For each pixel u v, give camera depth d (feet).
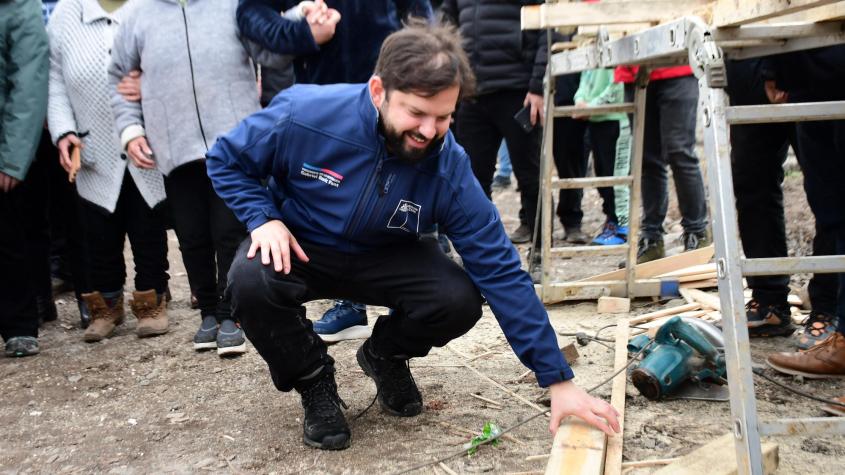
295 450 8.87
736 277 6.95
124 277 14.07
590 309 14.11
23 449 9.39
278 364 8.52
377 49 11.87
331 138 7.84
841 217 9.76
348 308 12.57
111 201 13.09
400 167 7.82
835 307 11.10
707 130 7.25
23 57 12.55
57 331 14.47
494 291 8.00
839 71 9.54
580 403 7.86
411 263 8.51
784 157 11.48
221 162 8.27
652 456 8.27
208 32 12.02
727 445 7.73
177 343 13.35
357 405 10.02
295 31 11.28
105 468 8.79
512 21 15.52
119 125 12.39
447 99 6.85
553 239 20.66
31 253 14.56
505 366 11.26
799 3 6.92
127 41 12.25
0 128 12.51
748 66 10.85
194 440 9.38
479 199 8.04
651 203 16.94
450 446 8.75
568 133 19.22
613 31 11.49
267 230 8.02
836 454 8.17
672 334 9.83
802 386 9.96
